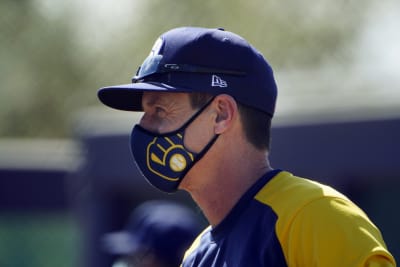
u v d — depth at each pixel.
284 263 8.81
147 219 16.95
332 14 51.19
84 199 27.28
